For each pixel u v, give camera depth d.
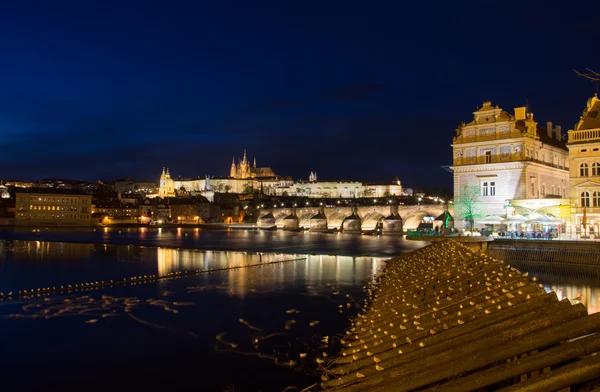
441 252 55.75
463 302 26.94
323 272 82.50
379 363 21.30
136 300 57.22
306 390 28.47
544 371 13.45
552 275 68.50
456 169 103.25
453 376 15.44
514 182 96.38
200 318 48.03
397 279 46.94
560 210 85.81
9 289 66.19
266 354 36.88
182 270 86.00
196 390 30.66
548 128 117.75
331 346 38.28
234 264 95.88
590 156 80.44
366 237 196.12
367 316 35.50
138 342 40.44
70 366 35.16
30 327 45.16
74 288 66.06
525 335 16.31
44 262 101.44
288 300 56.69
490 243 77.12
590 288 57.22
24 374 33.84
